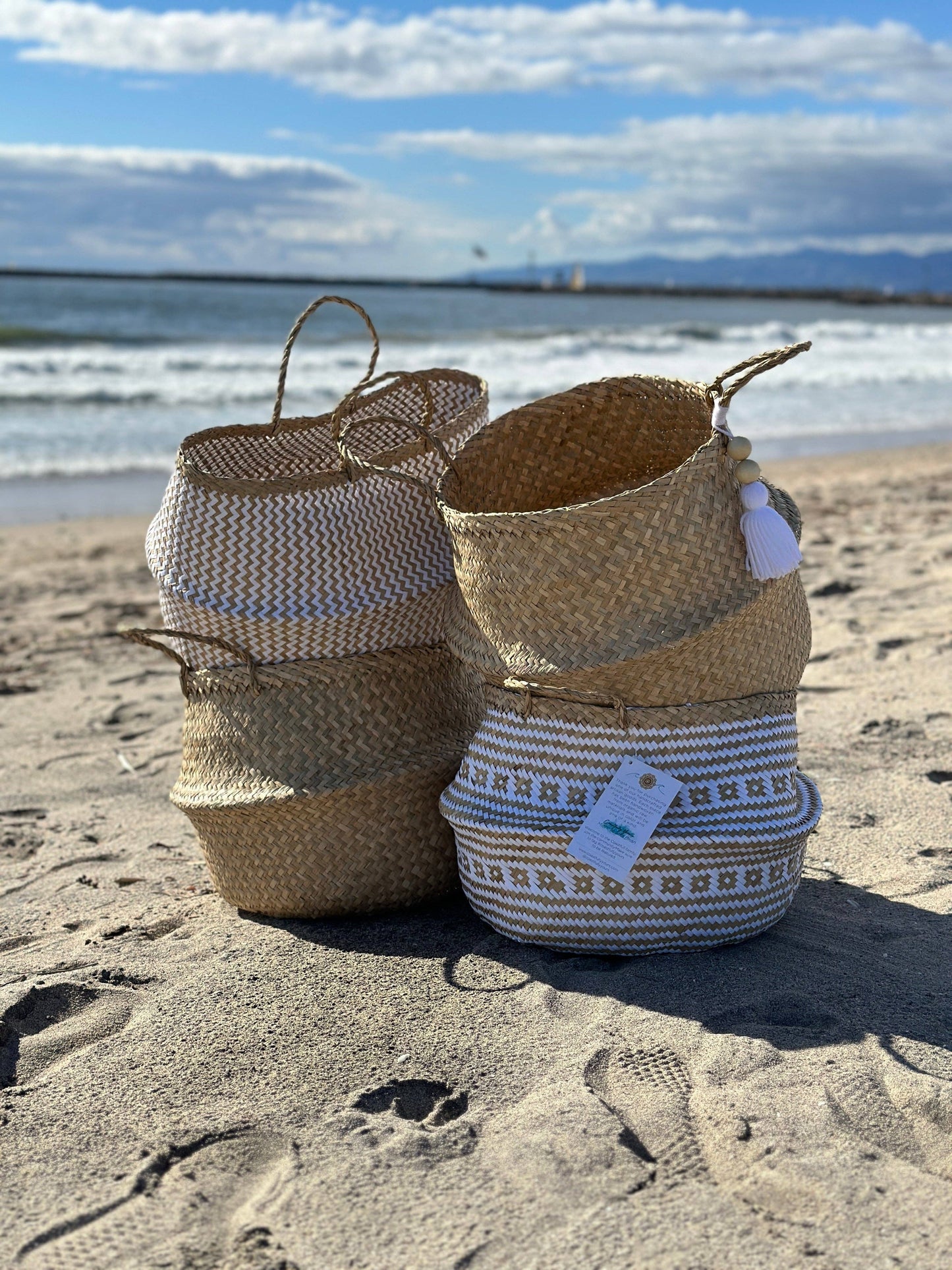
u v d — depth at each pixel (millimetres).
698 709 1067
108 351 10422
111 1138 897
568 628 1053
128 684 2209
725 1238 762
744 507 1048
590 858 1054
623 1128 871
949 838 1358
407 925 1211
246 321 16828
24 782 1702
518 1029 1010
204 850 1277
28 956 1181
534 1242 769
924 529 3299
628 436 1285
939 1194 795
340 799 1167
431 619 1229
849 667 1967
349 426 1235
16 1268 764
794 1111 879
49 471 5348
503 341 12859
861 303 54000
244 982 1103
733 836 1053
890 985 1053
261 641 1182
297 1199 816
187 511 1187
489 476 1248
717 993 1045
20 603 3004
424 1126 895
